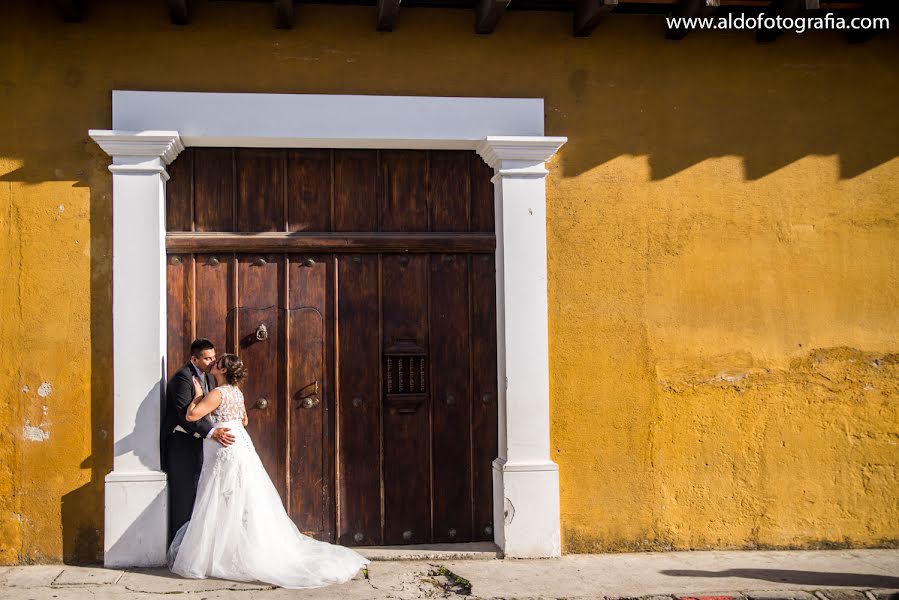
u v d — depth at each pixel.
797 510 5.66
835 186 5.79
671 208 5.65
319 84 5.36
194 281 5.42
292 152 5.55
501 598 4.62
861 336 5.76
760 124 5.75
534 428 5.42
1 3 5.16
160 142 5.11
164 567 5.04
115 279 5.11
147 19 5.24
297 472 5.46
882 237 5.82
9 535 5.05
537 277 5.46
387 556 5.27
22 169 5.12
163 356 5.21
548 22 5.59
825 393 5.72
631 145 5.63
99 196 5.17
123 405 5.07
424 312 5.62
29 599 4.50
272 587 4.74
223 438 4.91
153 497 5.04
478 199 5.70
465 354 5.64
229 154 5.48
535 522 5.37
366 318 5.57
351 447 5.52
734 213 5.70
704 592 4.74
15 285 5.10
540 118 5.53
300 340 5.50
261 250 5.45
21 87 5.14
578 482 5.50
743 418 5.65
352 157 5.60
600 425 5.54
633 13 5.66
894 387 5.77
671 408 5.59
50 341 5.11
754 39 5.76
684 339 5.62
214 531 4.87
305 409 5.48
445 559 5.30
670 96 5.68
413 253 5.63
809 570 5.18
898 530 5.73
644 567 5.20
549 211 5.54
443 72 5.47
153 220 5.16
